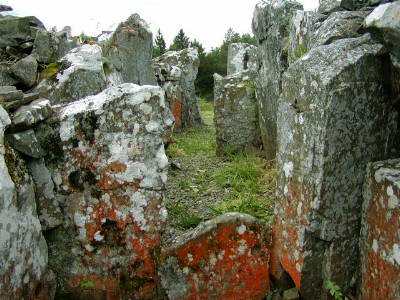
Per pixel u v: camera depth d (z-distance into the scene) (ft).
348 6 11.23
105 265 10.34
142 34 25.41
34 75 15.62
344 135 8.02
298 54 14.60
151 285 10.57
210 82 58.65
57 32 20.52
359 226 8.74
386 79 8.01
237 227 10.09
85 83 15.31
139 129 9.85
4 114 8.61
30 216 8.96
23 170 8.89
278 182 9.93
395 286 7.47
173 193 16.85
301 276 8.95
